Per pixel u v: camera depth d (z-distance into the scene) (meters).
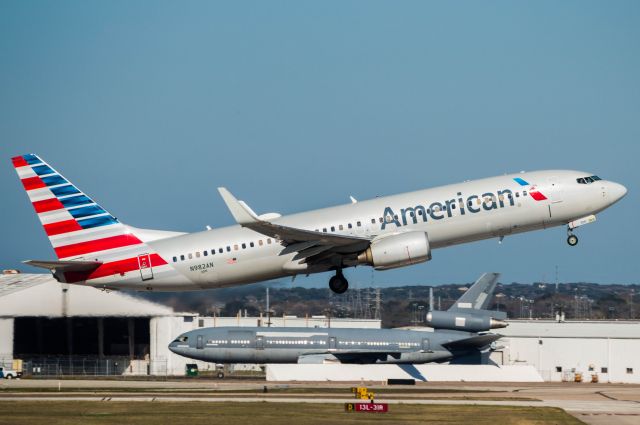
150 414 145.50
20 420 137.50
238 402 165.50
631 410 161.50
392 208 170.38
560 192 170.88
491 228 170.88
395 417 144.38
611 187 172.00
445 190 172.25
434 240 170.75
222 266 171.75
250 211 156.12
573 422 140.50
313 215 172.00
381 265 166.62
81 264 173.00
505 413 151.50
